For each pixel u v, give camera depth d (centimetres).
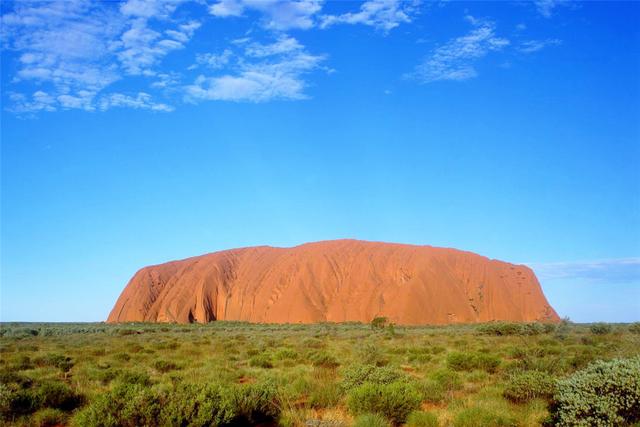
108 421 895
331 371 1759
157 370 2000
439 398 1273
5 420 1127
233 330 6094
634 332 3559
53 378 1811
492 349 2775
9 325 9738
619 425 825
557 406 985
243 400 1055
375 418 977
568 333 3916
